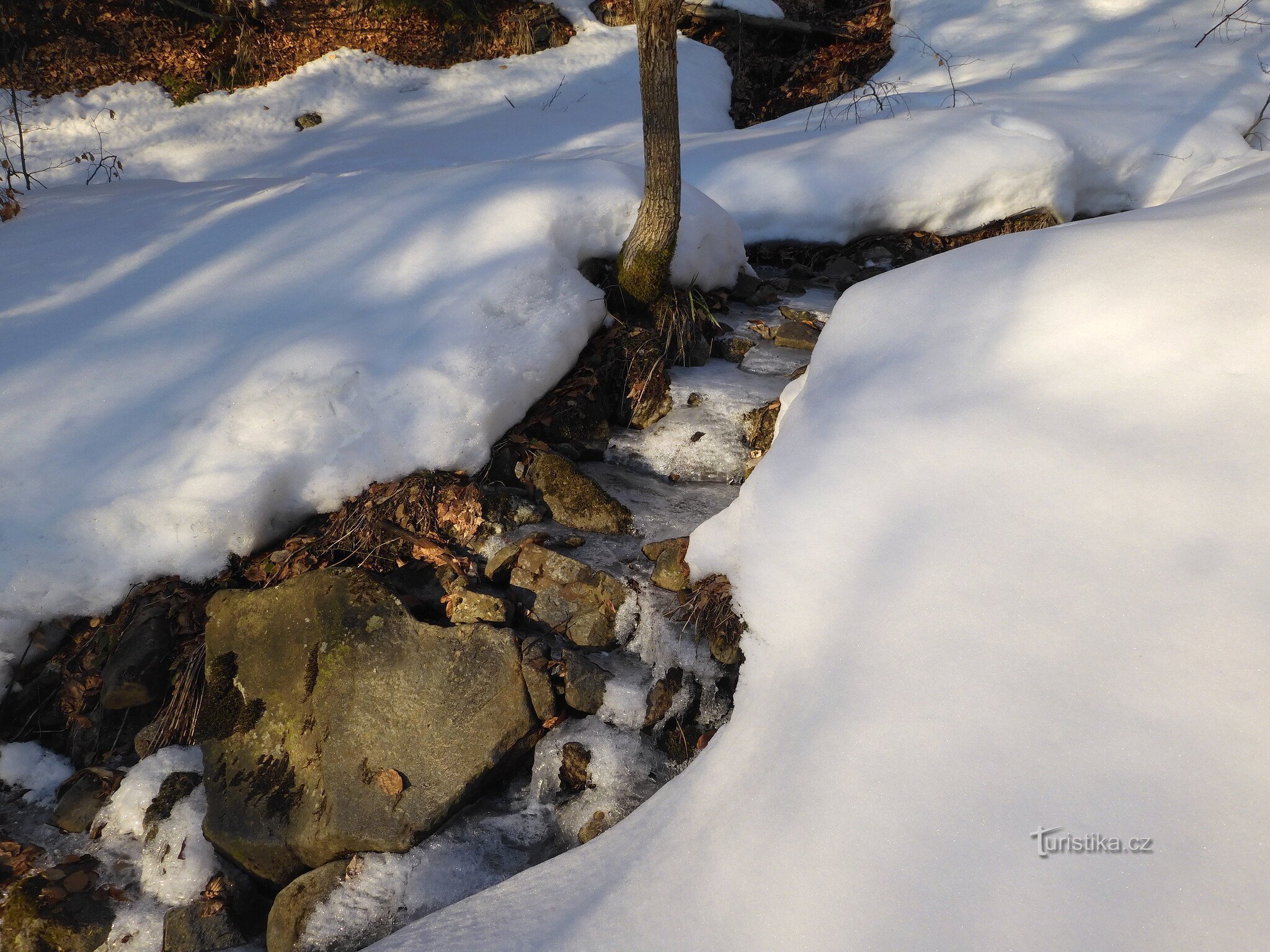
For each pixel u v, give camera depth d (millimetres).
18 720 3252
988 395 2598
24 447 3473
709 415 4008
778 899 1831
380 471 3506
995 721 1889
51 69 8656
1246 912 1478
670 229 4051
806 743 2117
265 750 2910
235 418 3508
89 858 2859
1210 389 2287
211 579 3371
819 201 5895
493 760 2750
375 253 4176
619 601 3123
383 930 2500
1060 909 1574
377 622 2992
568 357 3969
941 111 6770
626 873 2131
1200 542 1999
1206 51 7695
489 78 9438
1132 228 3031
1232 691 1743
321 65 9172
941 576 2236
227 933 2674
